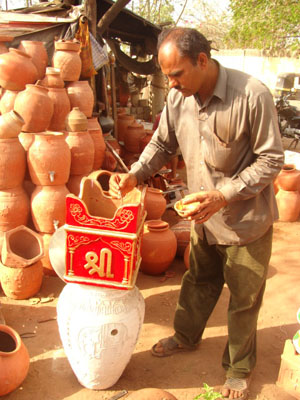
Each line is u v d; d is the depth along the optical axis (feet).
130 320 7.91
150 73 34.45
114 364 8.21
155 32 32.48
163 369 9.44
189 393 8.72
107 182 13.44
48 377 9.02
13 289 11.69
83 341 7.84
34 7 23.38
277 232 18.20
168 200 20.10
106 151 18.25
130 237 7.11
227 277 8.43
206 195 7.02
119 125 26.84
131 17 30.12
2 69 13.97
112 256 7.37
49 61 19.27
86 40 18.52
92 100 16.55
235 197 7.14
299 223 19.33
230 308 8.61
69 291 8.11
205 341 10.57
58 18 18.97
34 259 11.57
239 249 8.05
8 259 11.39
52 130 15.02
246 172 7.22
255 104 6.88
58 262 10.70
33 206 12.53
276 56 57.82
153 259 13.34
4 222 12.24
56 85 14.64
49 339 10.34
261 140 7.13
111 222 7.14
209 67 6.90
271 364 9.86
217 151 7.45
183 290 9.68
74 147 13.62
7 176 11.98
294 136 38.99
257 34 51.60
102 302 7.74
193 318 9.64
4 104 14.43
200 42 6.62
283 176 18.99
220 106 7.12
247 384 8.75
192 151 7.96
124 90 37.68
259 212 7.82
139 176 8.71
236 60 60.39
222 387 8.74
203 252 8.96
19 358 8.33
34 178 12.42
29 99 12.93
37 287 12.14
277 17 48.57
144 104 42.50
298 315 8.72
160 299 12.46
